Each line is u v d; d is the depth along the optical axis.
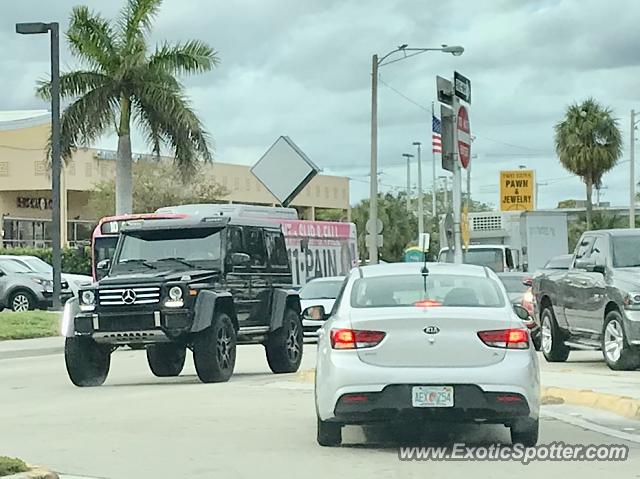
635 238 19.38
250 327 18.95
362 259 85.38
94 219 62.41
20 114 65.19
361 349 10.23
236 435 11.89
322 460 10.30
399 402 10.08
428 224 88.19
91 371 18.03
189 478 9.53
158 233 18.66
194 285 17.38
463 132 22.27
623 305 18.20
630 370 18.61
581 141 63.72
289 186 24.30
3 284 36.06
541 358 22.53
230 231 18.73
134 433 12.16
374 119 41.88
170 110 38.06
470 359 10.16
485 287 10.96
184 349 20.31
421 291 10.91
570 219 82.25
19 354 26.05
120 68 38.00
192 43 38.78
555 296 21.08
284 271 20.50
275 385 17.31
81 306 17.58
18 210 60.25
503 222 49.59
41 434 12.23
